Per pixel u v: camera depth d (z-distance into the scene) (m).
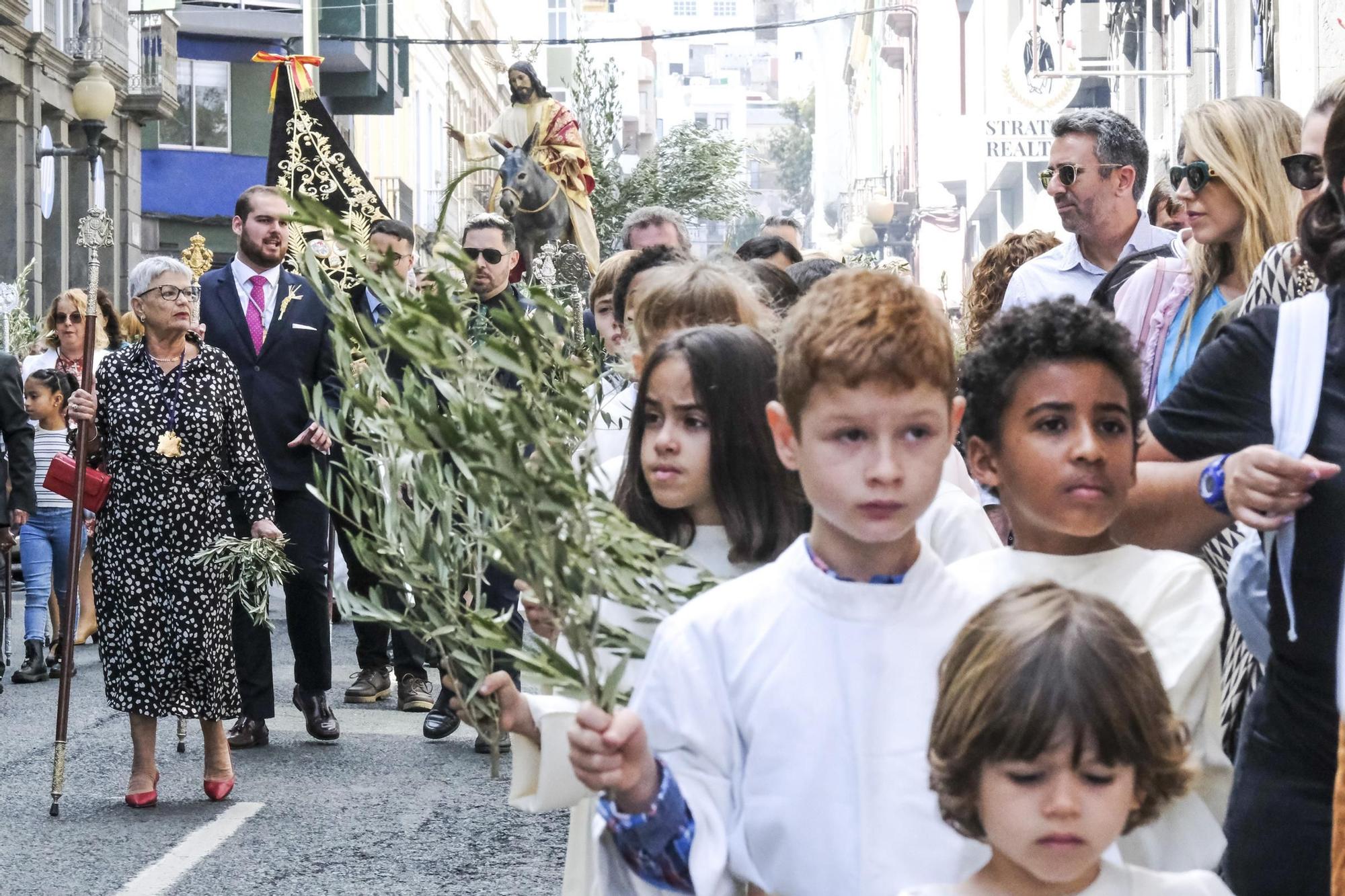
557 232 16.56
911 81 71.50
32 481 11.91
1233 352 3.63
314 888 6.68
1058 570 3.55
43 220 34.62
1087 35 32.47
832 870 3.13
